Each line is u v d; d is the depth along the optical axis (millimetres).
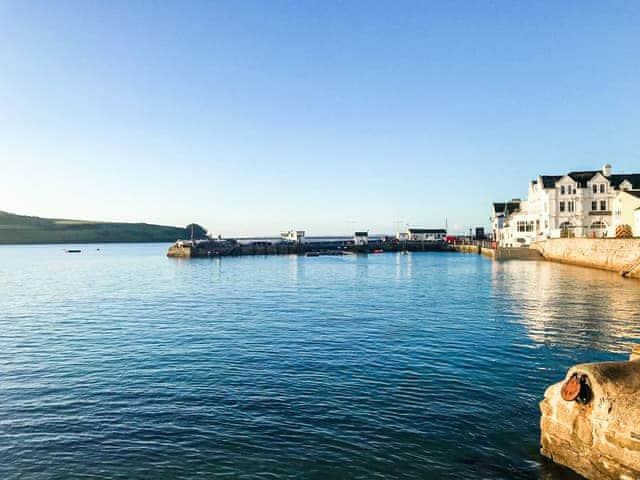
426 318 36031
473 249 150875
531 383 20156
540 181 102125
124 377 22000
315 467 13609
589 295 45688
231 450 14672
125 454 14547
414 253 171000
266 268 101938
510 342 27422
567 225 96625
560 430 13094
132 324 35531
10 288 63969
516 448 14422
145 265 118688
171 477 13219
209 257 156375
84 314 40844
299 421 16641
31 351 27281
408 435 15445
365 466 13625
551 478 12727
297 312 39969
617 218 87312
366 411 17406
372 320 35500
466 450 14391
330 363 23641
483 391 19266
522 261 98375
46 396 19578
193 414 17406
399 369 22422
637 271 59938
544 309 38656
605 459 11727
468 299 46312
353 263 118000
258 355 25406
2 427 16547
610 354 24500
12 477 13320
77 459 14305
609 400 11750
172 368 23297
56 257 172750
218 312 40688
